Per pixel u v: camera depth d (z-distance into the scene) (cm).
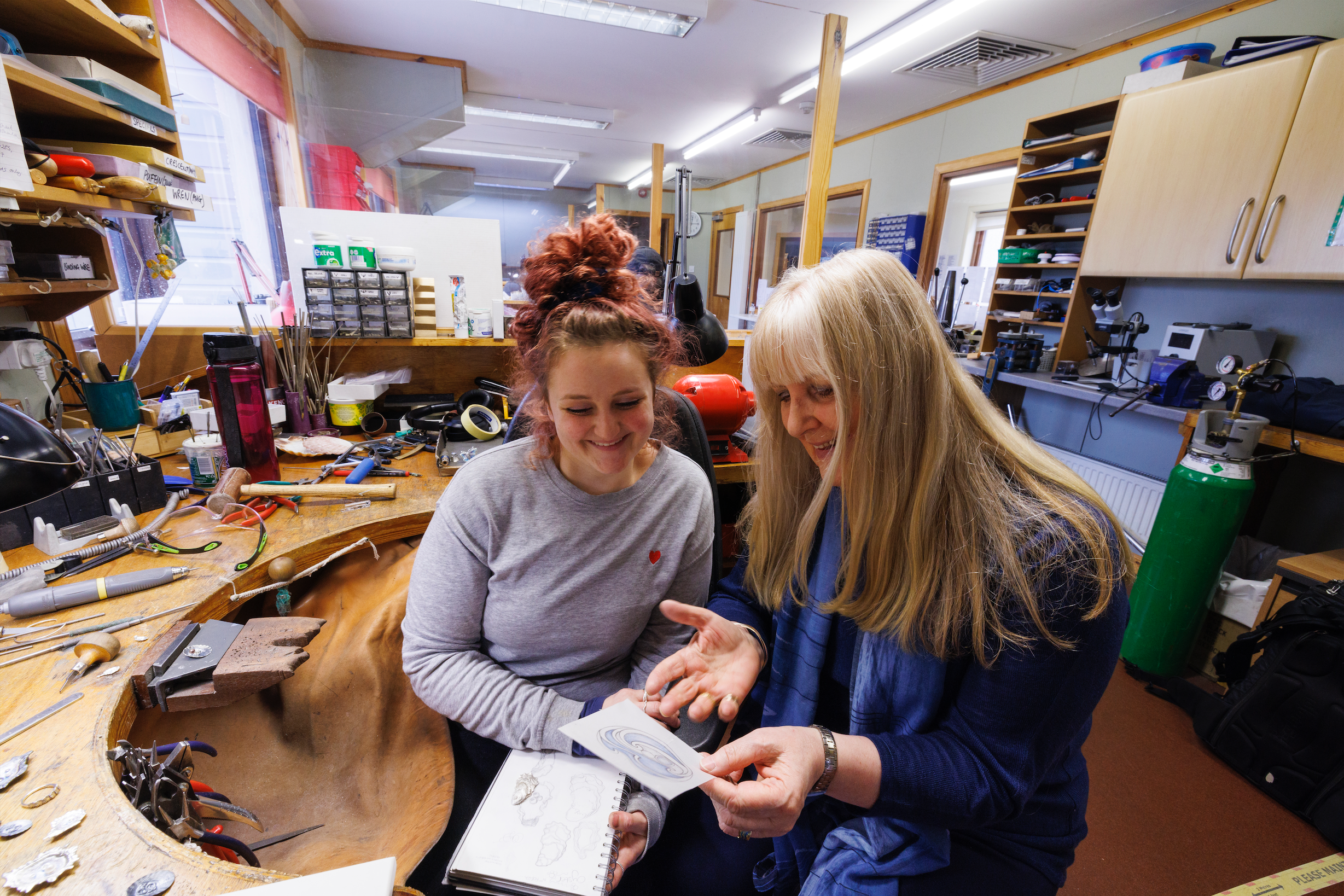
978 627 64
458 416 179
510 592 86
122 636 76
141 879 45
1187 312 277
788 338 66
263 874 46
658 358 81
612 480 87
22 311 137
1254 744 162
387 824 93
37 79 99
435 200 463
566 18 279
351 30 299
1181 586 193
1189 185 238
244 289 216
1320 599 156
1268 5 244
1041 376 307
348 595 118
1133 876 135
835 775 63
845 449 68
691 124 411
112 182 117
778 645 90
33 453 68
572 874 60
